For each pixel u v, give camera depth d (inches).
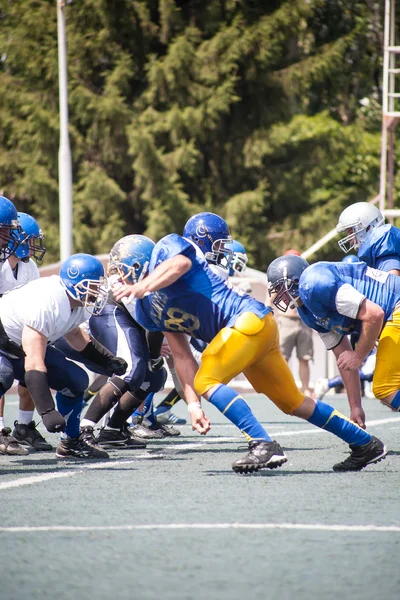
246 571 408.5
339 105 3853.3
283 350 1649.9
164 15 3432.6
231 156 3491.6
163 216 3292.3
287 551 442.6
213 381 671.1
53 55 3474.4
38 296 733.9
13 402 1617.9
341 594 375.9
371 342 697.6
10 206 766.5
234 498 580.7
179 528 491.2
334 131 3491.6
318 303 708.0
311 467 733.3
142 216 3496.6
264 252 3472.0
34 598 370.0
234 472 704.4
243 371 705.6
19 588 383.6
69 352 818.8
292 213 3555.6
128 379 836.6
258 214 3459.6
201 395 676.1
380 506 552.1
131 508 547.5
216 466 743.7
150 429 1048.8
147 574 403.5
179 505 557.0
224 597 370.3
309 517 519.5
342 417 705.0
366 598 371.2
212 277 673.6
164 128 3358.8
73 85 3459.6
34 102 3489.2
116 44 3494.1
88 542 460.4
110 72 3462.1
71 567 414.9
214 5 3472.0
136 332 860.0
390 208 2253.9
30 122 3484.3
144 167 3321.9
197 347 1024.9
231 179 3548.2
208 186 3508.9
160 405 1193.4
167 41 3476.9
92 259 746.8
